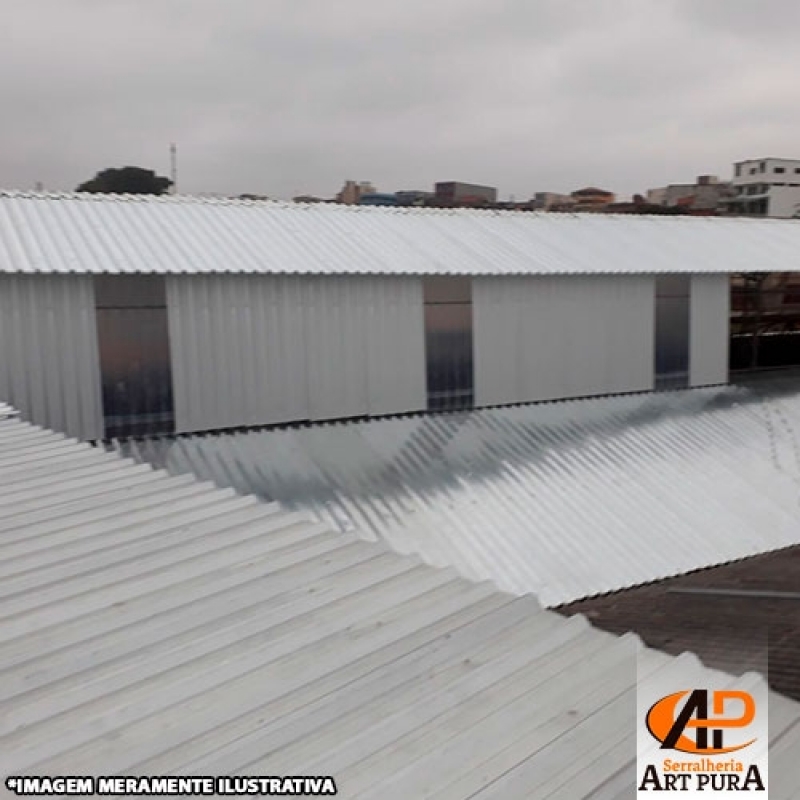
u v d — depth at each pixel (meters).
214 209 15.58
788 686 6.21
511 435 14.31
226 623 4.27
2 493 6.41
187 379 12.52
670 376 17.66
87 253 12.30
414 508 11.71
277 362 13.12
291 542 5.37
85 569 4.97
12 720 3.47
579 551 11.35
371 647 3.99
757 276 22.17
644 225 20.27
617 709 3.46
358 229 15.81
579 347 16.17
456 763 3.11
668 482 13.62
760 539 12.62
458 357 14.80
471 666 3.81
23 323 11.50
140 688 3.68
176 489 6.49
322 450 12.82
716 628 8.17
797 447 15.96
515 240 17.00
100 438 12.09
